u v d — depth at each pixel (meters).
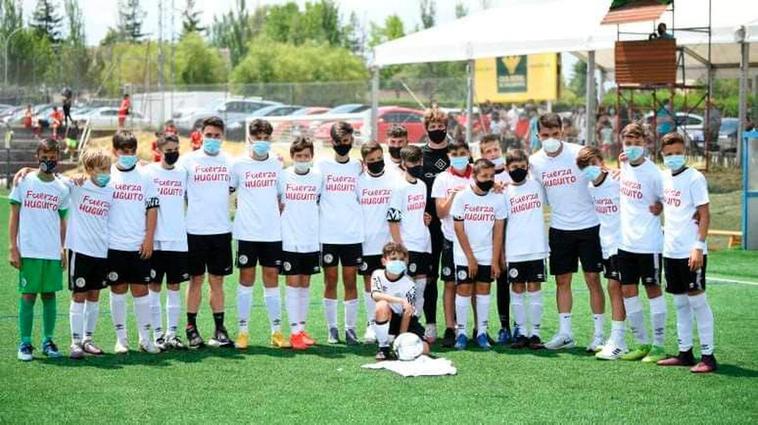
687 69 30.92
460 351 9.45
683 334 8.73
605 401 7.47
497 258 9.62
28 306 8.99
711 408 7.29
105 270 9.20
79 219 9.06
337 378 8.23
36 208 8.95
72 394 7.70
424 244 9.88
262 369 8.59
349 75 74.88
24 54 65.06
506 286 9.93
